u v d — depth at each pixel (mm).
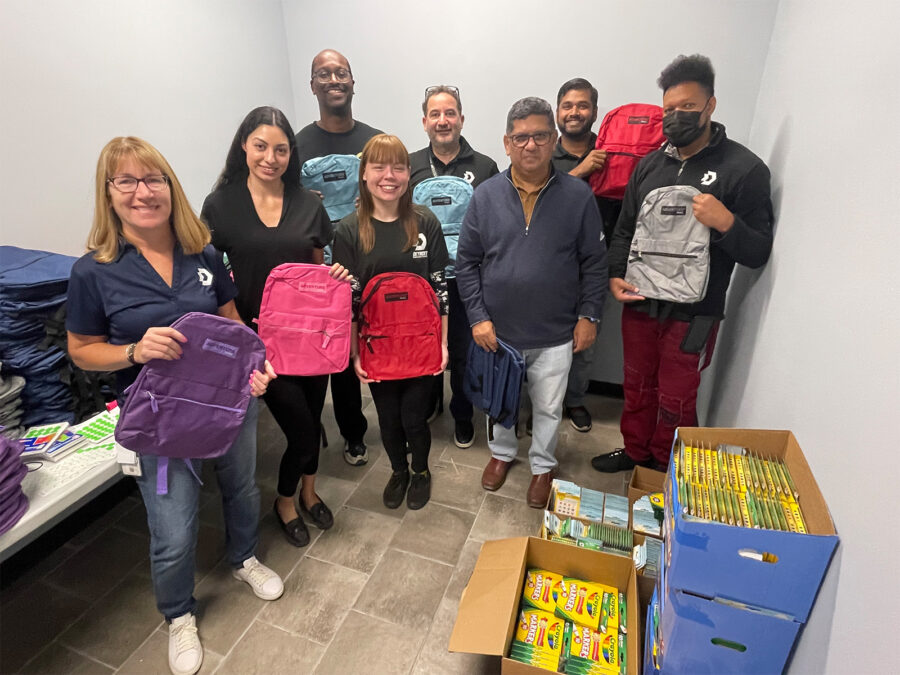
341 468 2281
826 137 1248
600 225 1800
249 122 1537
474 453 2406
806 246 1283
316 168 2209
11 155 1673
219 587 1695
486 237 1794
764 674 1075
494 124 2676
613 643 1324
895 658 684
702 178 1619
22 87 1682
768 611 1013
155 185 1146
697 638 1086
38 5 1703
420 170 2350
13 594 1687
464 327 2328
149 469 1276
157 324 1227
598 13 2322
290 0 2777
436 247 1812
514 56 2516
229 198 1592
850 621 823
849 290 1004
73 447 1455
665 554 1207
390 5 2619
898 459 749
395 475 2051
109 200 1149
